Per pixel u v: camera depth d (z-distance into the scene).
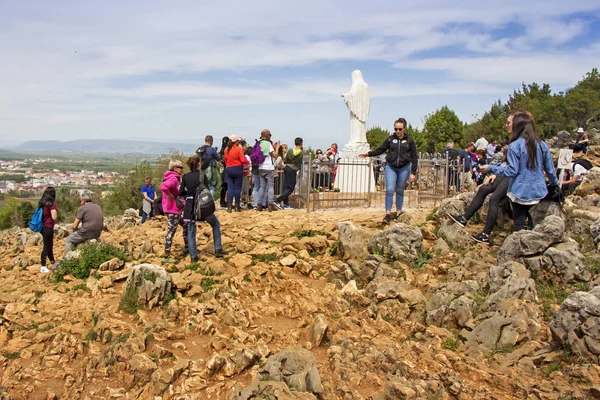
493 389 5.21
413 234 8.81
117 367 6.38
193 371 6.06
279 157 16.19
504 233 9.13
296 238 10.39
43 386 6.26
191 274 8.82
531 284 6.71
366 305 7.58
